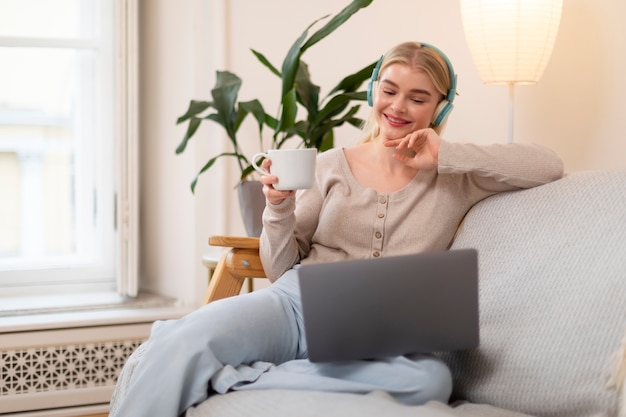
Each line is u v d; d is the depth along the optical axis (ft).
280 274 5.94
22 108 9.68
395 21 9.11
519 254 5.28
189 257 9.46
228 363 5.04
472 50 7.33
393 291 4.59
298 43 7.89
